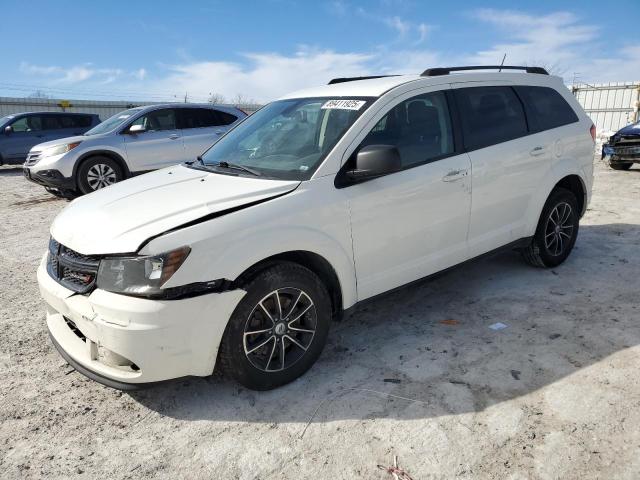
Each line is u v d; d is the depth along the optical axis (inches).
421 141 140.9
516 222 169.8
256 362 114.8
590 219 267.0
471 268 195.0
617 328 141.7
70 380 127.8
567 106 187.3
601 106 777.6
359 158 120.0
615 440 97.5
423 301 167.0
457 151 148.6
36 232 284.7
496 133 159.8
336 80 176.9
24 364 135.8
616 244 219.8
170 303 100.0
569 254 202.7
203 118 406.3
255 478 92.7
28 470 96.9
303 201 117.4
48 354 141.1
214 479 93.0
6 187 470.6
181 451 100.7
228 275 105.2
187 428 107.6
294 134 140.3
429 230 142.5
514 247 173.2
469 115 154.1
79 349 114.8
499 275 186.7
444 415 107.3
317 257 120.7
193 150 396.5
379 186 129.5
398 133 136.6
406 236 137.3
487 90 161.9
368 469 93.4
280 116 152.9
